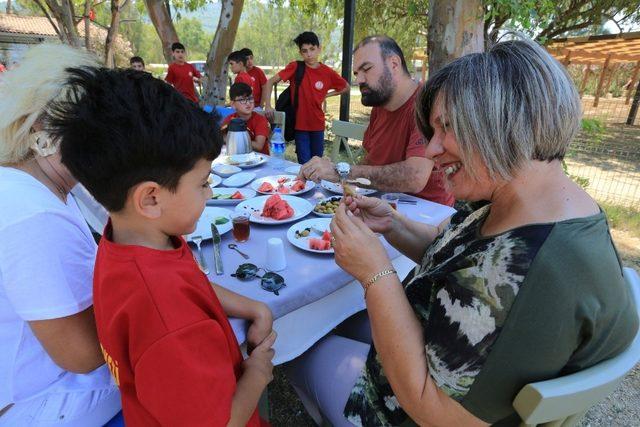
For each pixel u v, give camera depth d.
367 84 2.28
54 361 0.89
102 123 0.65
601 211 0.76
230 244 1.53
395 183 2.08
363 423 1.08
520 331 0.67
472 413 0.75
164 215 0.74
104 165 0.66
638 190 5.67
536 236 0.69
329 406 1.21
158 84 0.72
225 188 2.21
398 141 2.35
